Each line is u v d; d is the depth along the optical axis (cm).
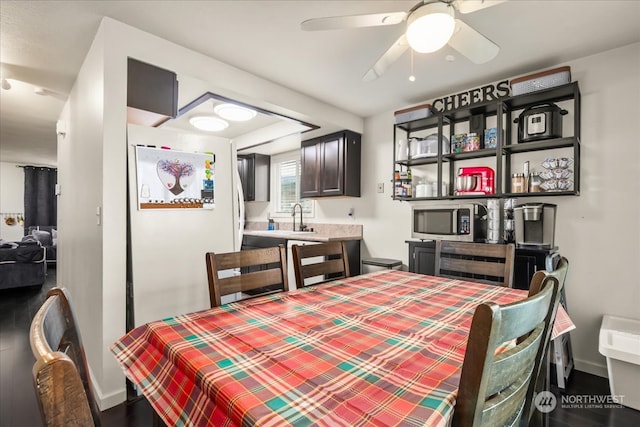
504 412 65
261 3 177
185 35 209
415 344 93
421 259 278
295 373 76
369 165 376
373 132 372
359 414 60
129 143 196
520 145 242
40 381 39
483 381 55
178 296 212
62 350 70
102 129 187
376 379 73
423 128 328
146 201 200
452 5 143
